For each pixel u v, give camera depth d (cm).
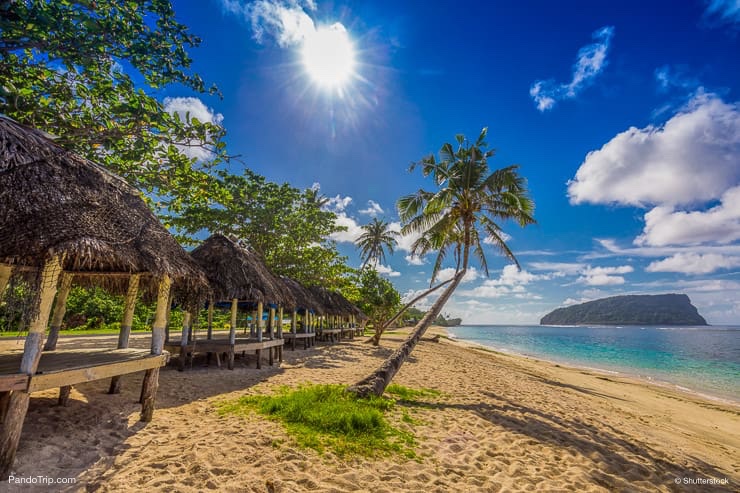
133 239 430
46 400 509
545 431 580
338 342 2175
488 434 536
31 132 409
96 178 450
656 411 1079
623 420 811
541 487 380
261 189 1819
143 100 476
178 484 314
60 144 477
